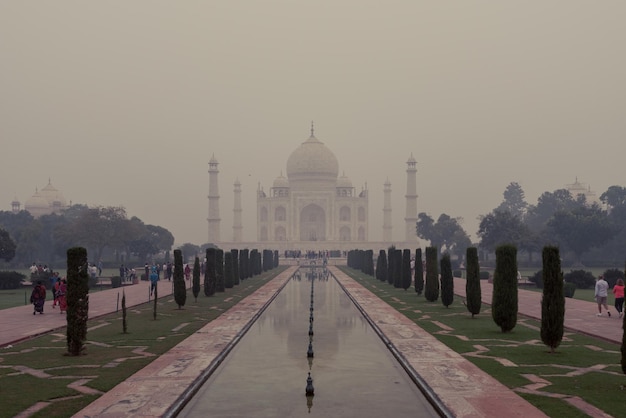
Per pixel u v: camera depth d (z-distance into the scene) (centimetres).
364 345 2823
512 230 11694
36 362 2317
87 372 2130
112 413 1622
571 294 5262
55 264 13488
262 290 6019
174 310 4216
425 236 16300
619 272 6384
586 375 2070
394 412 1717
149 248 12975
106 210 11894
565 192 17038
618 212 13762
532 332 3128
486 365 2244
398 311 4131
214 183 16212
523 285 6900
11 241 7531
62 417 1584
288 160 18025
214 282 5369
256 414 1695
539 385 1923
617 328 3198
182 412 1711
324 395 1898
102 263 12656
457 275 9075
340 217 17562
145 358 2397
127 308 4356
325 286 6862
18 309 4278
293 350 2686
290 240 16800
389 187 17262
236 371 2244
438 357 2408
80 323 2477
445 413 1623
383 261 7369
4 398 1772
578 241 11744
